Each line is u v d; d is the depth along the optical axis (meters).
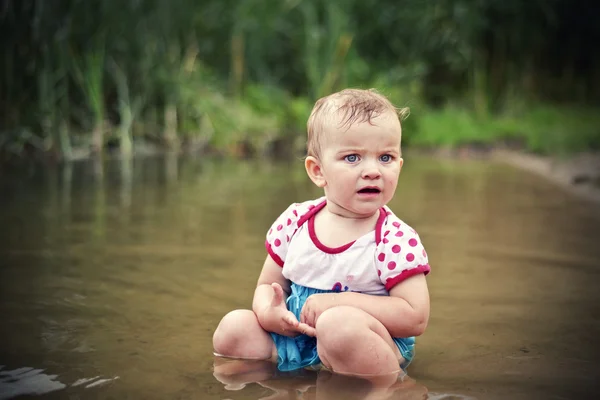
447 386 1.85
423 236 3.74
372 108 2.17
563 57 11.39
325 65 8.45
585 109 10.47
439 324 2.38
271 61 9.09
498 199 4.94
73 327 2.31
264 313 2.08
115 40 7.26
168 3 7.62
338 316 1.95
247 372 1.95
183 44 8.18
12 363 1.99
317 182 2.26
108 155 7.22
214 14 8.26
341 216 2.21
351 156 2.15
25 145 6.92
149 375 1.91
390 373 1.94
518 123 9.07
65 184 5.39
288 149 7.70
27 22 6.71
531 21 10.29
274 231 2.30
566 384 1.87
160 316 2.44
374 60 9.52
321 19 9.03
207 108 7.82
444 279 2.94
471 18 9.62
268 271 2.30
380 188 2.14
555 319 2.44
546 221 4.15
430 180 5.89
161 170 6.33
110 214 4.27
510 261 3.23
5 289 2.73
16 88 6.84
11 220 4.04
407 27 9.63
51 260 3.17
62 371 1.93
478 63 10.02
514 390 1.82
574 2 10.98
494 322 2.40
